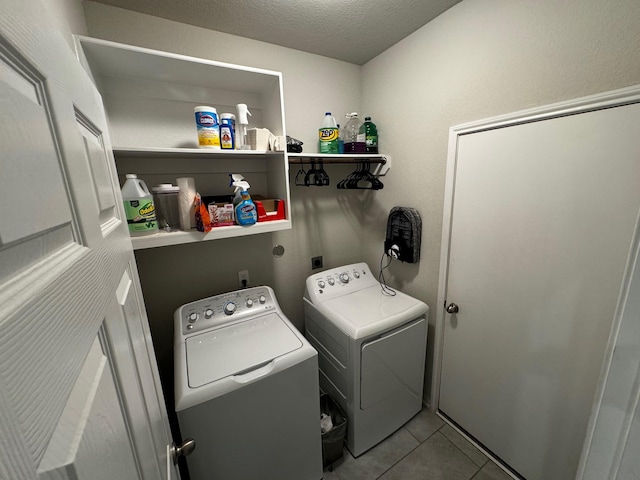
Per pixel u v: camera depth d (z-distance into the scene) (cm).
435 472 150
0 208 20
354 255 229
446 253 162
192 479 107
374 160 193
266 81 148
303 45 172
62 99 37
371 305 171
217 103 156
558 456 127
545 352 125
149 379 71
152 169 147
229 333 140
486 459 155
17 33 27
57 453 24
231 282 182
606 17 93
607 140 97
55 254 30
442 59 148
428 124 162
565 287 115
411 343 167
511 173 126
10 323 19
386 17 145
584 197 105
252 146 145
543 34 109
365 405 155
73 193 36
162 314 163
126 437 44
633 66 89
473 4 130
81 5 120
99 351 39
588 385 113
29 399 21
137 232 119
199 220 129
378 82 192
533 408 133
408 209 179
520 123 120
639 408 45
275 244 193
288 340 134
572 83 103
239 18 142
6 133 23
